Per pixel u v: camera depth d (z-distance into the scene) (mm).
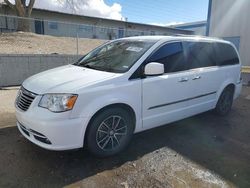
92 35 22719
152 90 3838
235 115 5902
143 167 3338
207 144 4168
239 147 4109
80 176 3066
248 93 8633
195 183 3023
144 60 3807
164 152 3791
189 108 4586
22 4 18000
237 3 13594
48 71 4035
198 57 4770
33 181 2928
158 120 4066
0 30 17312
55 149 3068
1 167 3184
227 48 5633
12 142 3885
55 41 15383
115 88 3408
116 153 3629
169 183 3002
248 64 13422
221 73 5238
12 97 6883
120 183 2963
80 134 3172
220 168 3395
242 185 3021
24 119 3217
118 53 4188
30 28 17375
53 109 3033
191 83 4484
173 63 4230
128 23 32469
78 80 3340
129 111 3678
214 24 14898
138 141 4156
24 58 8766
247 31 13281
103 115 3352
